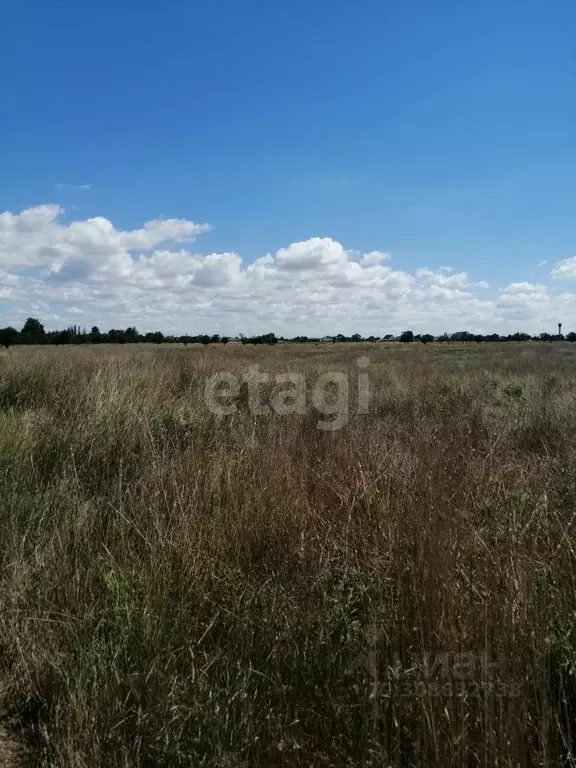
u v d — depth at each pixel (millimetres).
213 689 2357
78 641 2600
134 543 3639
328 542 3434
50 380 9133
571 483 4016
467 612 2334
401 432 6121
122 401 7133
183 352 20766
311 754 1993
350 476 4207
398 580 2660
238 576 3158
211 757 2037
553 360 25609
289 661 2445
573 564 2803
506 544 2695
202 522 3662
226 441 5801
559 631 2367
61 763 2029
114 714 2219
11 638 2762
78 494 4504
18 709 2451
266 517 3670
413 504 3303
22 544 3465
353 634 2654
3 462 4977
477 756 1842
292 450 4957
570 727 2061
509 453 5062
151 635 2658
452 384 11703
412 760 1937
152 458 5207
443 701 1974
